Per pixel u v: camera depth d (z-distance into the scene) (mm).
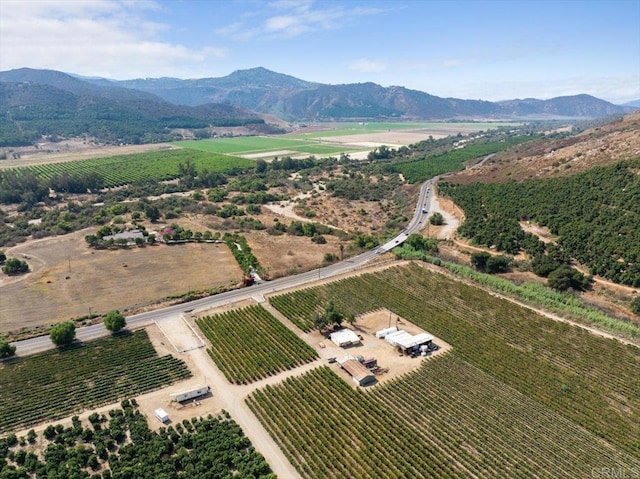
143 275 151500
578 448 79875
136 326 118688
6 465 72625
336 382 96375
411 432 82312
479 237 183625
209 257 168625
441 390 94688
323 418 85938
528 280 148875
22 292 137750
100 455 75750
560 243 164125
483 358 105875
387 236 193750
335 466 74938
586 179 195125
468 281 146250
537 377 99000
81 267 157250
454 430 83375
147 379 97188
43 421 84625
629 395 93250
